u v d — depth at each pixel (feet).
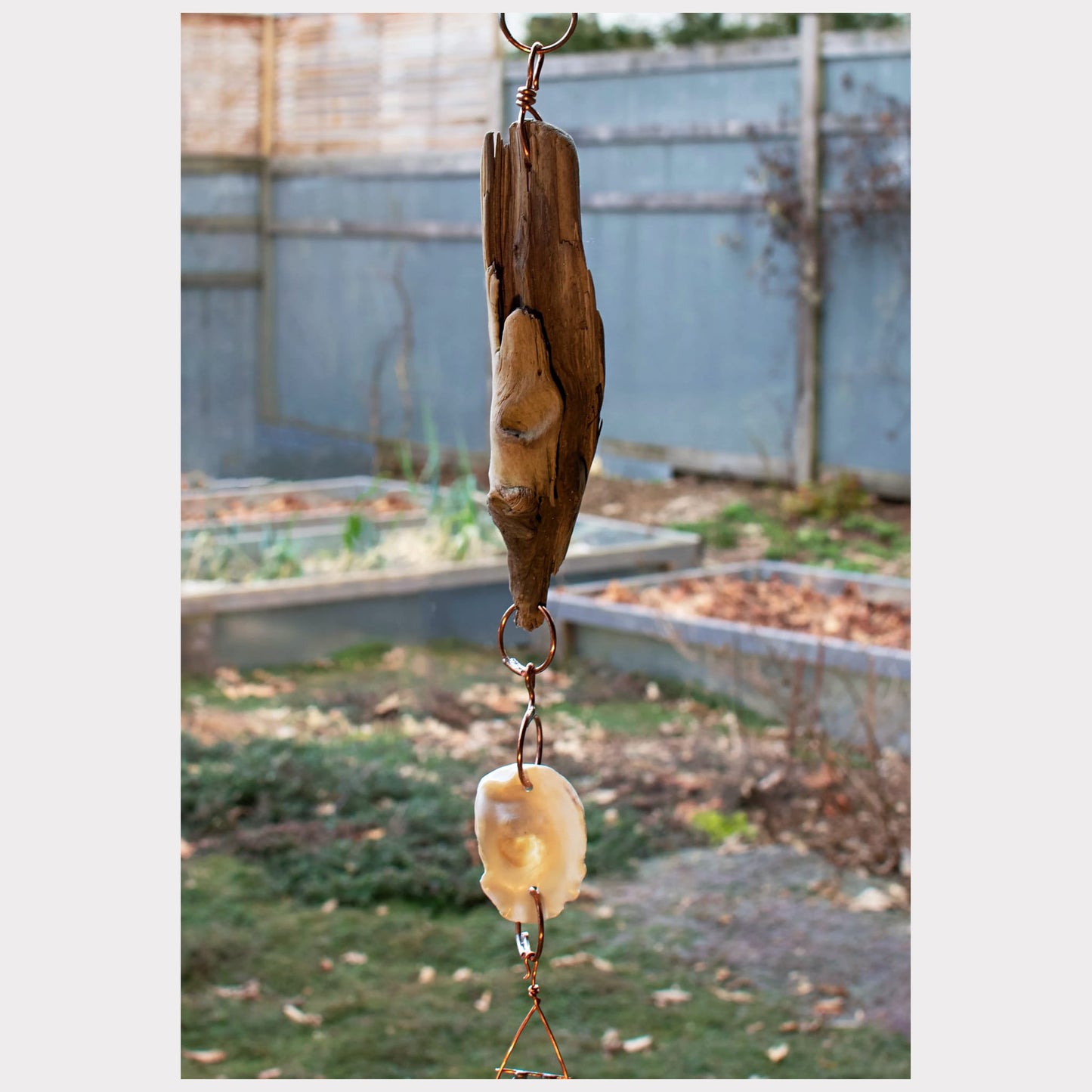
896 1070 10.67
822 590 20.67
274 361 29.12
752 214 25.79
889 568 21.67
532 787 4.75
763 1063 10.86
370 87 28.63
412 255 28.35
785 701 16.96
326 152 28.94
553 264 4.53
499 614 20.79
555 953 12.67
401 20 28.25
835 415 25.35
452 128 28.07
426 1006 11.82
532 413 4.50
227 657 18.80
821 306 25.25
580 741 16.71
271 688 18.30
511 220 4.53
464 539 21.27
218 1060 10.90
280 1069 10.79
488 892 4.81
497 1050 11.17
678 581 20.80
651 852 14.37
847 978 12.17
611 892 13.67
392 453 28.58
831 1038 11.27
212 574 20.33
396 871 13.80
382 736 16.87
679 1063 10.85
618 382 27.96
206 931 12.75
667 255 27.04
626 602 19.60
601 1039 11.34
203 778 15.34
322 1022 11.52
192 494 25.35
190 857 14.03
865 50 24.36
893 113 24.18
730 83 25.90
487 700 18.03
